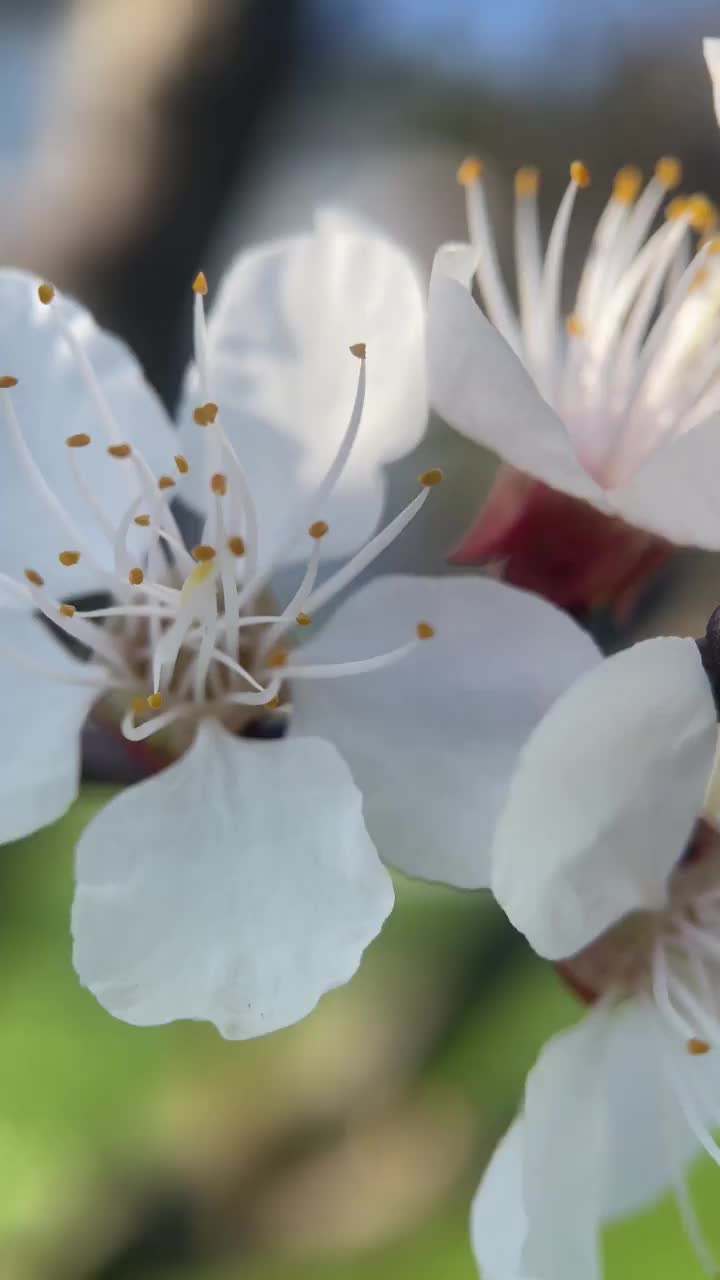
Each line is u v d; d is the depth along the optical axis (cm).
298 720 8
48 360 8
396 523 8
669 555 8
